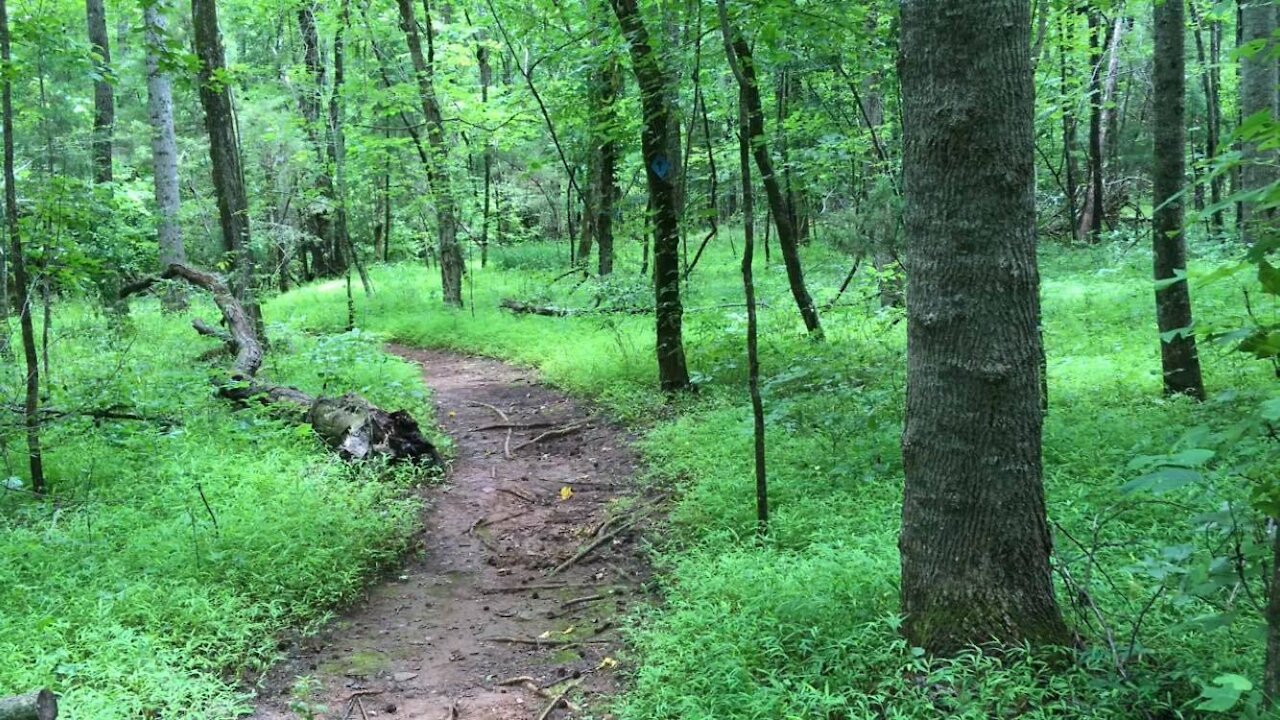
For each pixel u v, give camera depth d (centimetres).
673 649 439
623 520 668
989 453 355
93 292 1291
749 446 726
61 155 1462
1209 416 577
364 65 1859
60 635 435
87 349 1066
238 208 1173
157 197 1537
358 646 500
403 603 561
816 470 657
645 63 777
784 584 466
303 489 652
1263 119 203
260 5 1812
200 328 1155
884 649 377
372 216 2356
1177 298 727
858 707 351
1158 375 820
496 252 2448
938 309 358
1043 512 366
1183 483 241
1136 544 461
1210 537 423
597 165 1479
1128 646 358
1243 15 1095
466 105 1725
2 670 399
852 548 506
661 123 873
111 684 399
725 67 999
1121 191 2152
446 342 1458
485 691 447
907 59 357
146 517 602
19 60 709
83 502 625
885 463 645
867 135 1142
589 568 603
